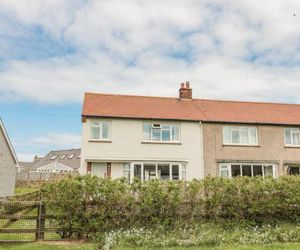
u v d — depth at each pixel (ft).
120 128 88.33
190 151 90.17
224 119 93.45
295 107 109.81
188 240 37.45
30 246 36.27
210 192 45.68
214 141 91.71
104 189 42.45
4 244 38.40
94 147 86.02
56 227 41.68
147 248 34.96
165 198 43.60
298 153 94.89
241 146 92.58
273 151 93.66
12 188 114.01
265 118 97.19
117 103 95.55
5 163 107.65
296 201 46.37
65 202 41.47
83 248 35.22
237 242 37.99
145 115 90.22
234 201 45.57
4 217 40.45
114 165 87.10
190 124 91.91
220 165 90.53
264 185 46.26
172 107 98.02
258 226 44.70
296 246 35.01
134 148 87.92
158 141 89.56
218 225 43.73
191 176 88.63
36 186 151.23
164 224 42.65
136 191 43.75
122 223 42.47
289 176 48.57
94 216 41.93
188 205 44.60
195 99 105.81
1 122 103.45
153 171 88.12
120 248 34.88
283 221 46.14
